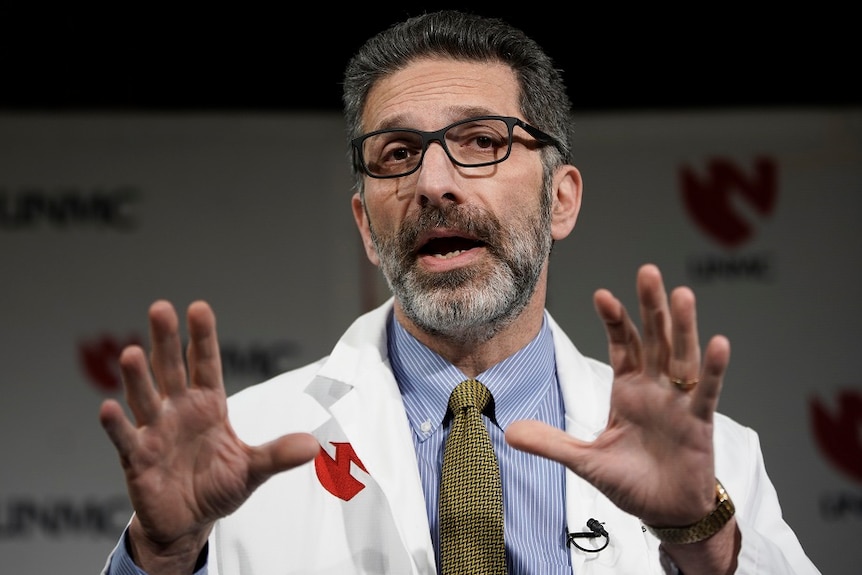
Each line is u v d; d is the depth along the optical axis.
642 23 9.91
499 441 5.10
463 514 4.70
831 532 10.03
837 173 10.38
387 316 5.89
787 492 10.08
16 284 10.07
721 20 9.95
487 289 4.87
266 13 9.85
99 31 9.87
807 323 10.28
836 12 9.91
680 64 10.21
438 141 4.95
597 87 10.29
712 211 10.37
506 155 5.00
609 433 4.08
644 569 4.87
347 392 5.52
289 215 10.30
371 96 5.34
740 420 10.16
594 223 10.34
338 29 9.96
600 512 4.98
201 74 10.17
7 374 9.98
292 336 10.19
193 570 4.19
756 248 10.34
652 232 10.34
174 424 3.98
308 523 5.08
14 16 9.68
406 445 5.15
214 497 3.99
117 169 10.23
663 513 4.00
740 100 10.41
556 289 10.26
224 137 10.32
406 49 5.26
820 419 10.16
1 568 9.80
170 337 3.93
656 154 10.39
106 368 10.07
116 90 10.16
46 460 9.95
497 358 5.23
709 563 4.12
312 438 3.95
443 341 5.16
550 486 5.01
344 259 10.27
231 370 10.13
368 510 5.05
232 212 10.27
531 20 9.77
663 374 3.99
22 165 10.13
